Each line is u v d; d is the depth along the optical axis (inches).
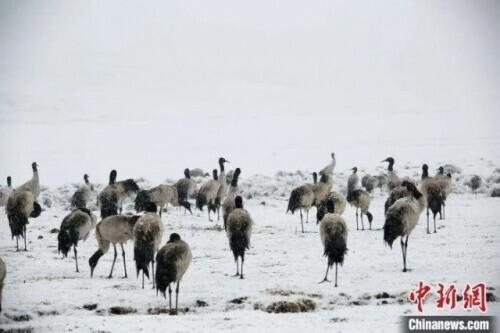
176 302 1086.4
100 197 1963.6
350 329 980.6
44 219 2224.4
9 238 1849.2
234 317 1053.2
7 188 2445.9
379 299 1161.4
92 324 1026.1
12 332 1000.9
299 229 1915.6
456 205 2300.7
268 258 1513.3
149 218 1246.3
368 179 2591.0
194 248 1656.0
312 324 1009.5
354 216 2145.7
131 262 1509.6
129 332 981.8
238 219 1327.5
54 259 1546.5
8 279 1337.4
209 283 1274.6
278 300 1131.3
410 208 1337.4
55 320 1055.6
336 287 1219.9
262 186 2785.4
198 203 2127.2
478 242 1627.7
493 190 2546.8
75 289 1243.8
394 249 1567.4
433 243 1625.2
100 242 1354.6
